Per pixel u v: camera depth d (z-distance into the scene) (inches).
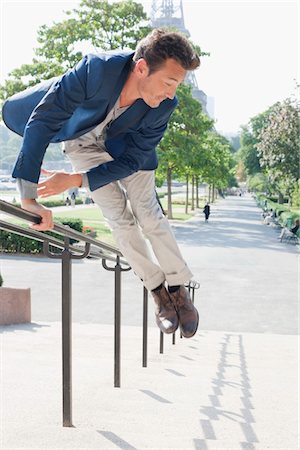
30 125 91.1
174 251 124.3
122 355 238.7
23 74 1063.6
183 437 99.8
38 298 483.8
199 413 125.5
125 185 122.3
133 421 111.7
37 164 90.7
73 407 121.7
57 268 650.8
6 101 107.3
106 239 864.3
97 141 109.9
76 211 1589.6
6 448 84.4
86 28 1058.1
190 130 1272.1
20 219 85.2
